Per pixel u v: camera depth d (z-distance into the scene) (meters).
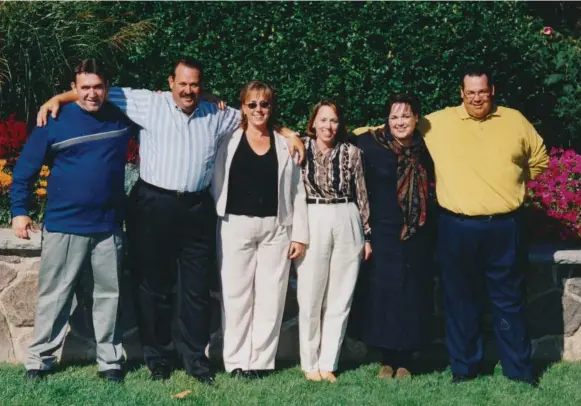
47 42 6.78
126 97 4.87
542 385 5.13
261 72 6.76
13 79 6.82
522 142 5.02
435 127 5.11
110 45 6.88
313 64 6.72
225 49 6.78
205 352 5.25
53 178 4.81
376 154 5.10
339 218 5.04
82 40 6.92
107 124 4.80
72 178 4.76
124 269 5.38
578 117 6.96
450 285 5.15
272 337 5.18
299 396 4.88
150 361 5.13
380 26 6.67
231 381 5.07
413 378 5.25
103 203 4.82
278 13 6.74
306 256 5.09
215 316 5.46
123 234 5.02
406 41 6.63
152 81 6.86
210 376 5.09
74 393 4.82
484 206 4.94
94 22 6.95
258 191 4.97
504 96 6.92
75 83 4.77
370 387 5.06
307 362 5.20
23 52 6.75
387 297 5.16
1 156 6.14
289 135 5.03
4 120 6.91
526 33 7.02
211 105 4.98
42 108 4.77
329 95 6.71
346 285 5.14
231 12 6.79
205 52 6.80
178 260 5.09
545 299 5.55
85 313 5.37
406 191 5.08
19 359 5.41
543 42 7.04
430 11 6.67
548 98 7.06
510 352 5.20
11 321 5.38
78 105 4.78
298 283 5.16
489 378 5.24
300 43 6.73
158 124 4.85
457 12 6.69
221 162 4.99
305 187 5.06
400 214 5.11
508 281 5.08
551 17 8.34
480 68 4.91
